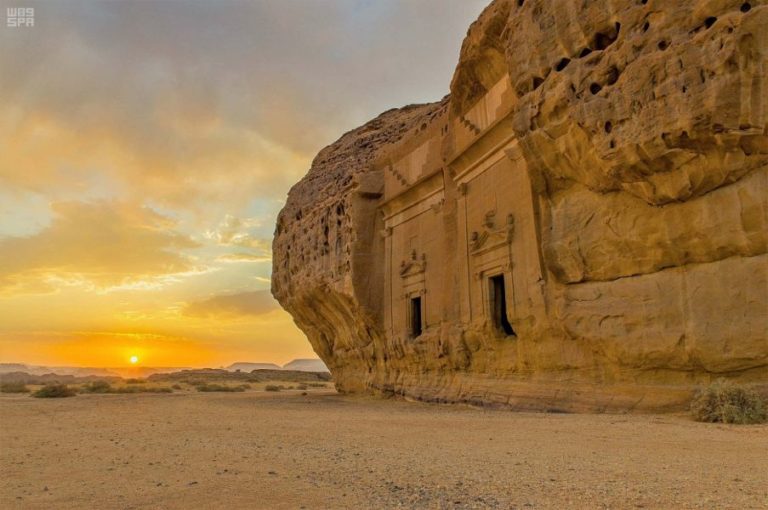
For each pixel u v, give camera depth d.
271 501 5.88
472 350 22.41
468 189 23.48
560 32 15.97
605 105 14.27
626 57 13.86
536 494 5.74
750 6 11.73
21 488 7.04
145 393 43.69
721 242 12.91
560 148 16.23
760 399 11.59
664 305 14.07
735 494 5.45
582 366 16.50
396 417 16.25
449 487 6.21
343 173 36.88
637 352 14.55
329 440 11.00
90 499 6.25
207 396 35.28
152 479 7.37
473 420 14.24
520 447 9.09
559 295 16.91
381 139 37.88
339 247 33.50
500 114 21.06
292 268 40.34
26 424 16.59
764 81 11.68
